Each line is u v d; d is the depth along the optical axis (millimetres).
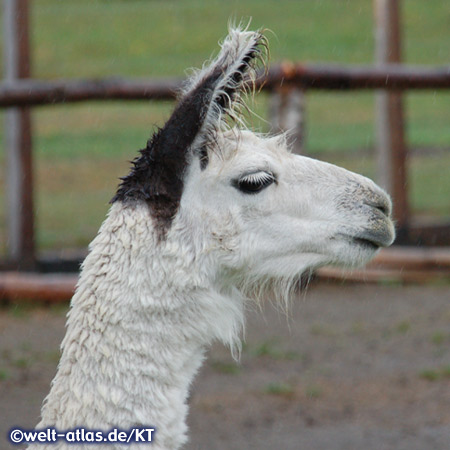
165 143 13211
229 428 22125
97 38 90000
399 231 40469
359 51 84250
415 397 24469
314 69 34750
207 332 13305
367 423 22656
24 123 35406
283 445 21078
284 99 34219
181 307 13047
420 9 97250
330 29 91000
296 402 24062
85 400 12562
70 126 68250
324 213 14062
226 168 13477
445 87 38531
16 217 35625
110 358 12656
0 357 26844
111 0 104750
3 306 32219
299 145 34375
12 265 35500
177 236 13156
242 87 13922
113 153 61344
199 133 13258
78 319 12945
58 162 59000
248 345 28641
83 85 33219
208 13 98000
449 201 50031
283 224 13867
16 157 35469
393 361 27469
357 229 14156
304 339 29516
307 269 14266
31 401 23406
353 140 61719
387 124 40531
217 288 13734
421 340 29328
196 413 23109
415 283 36094
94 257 13180
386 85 37094
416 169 57500
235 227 13531
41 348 27891
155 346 12797
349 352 28297
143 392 12633
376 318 31766
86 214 47562
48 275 33438
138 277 12891
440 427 22281
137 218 13102
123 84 33438
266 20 94438
